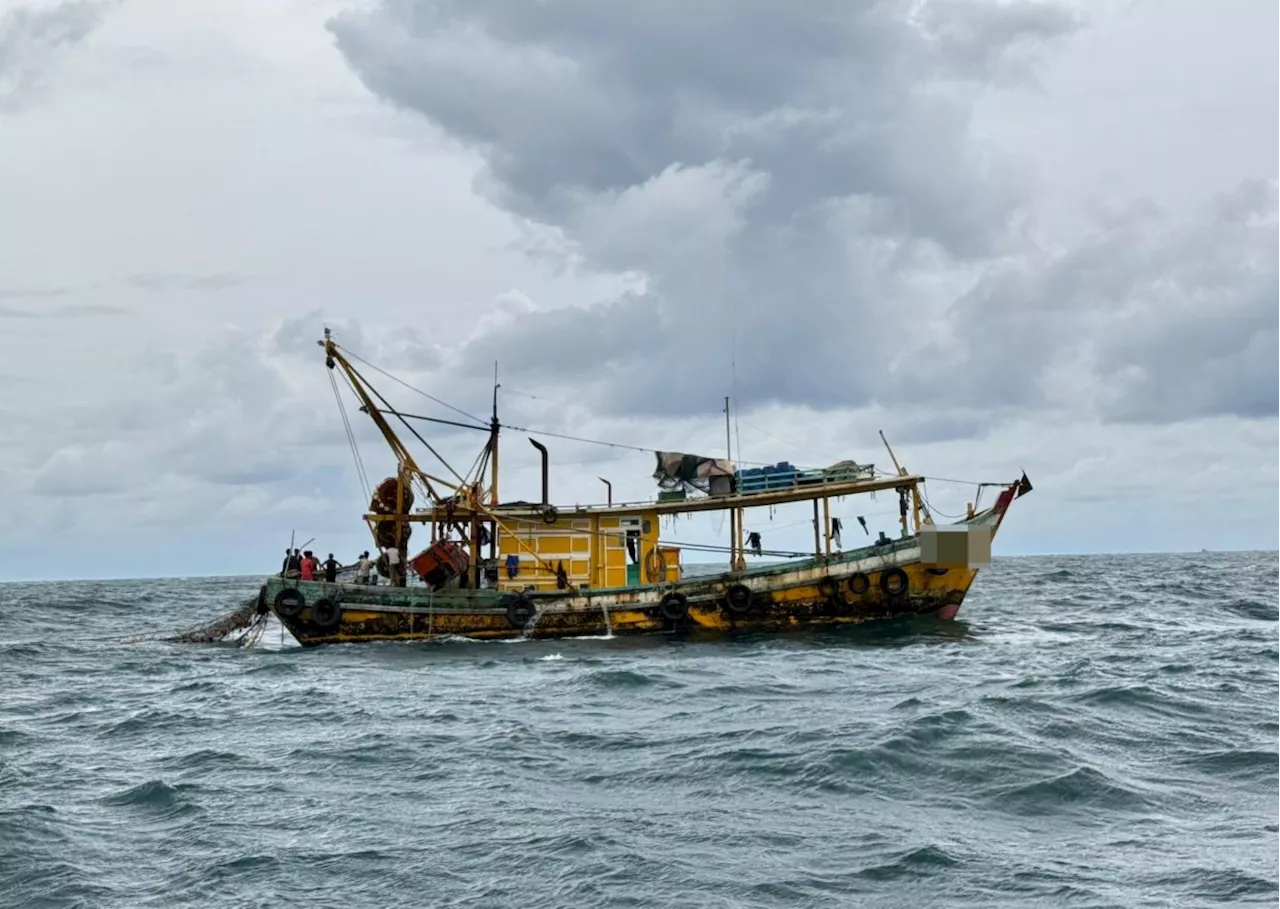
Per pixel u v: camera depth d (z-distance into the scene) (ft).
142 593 470.39
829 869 63.72
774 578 176.76
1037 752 84.53
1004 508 175.83
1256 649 154.10
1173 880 60.39
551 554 180.24
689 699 116.47
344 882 64.03
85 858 68.90
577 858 66.03
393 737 100.53
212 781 85.97
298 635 177.68
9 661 175.32
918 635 172.86
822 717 102.53
